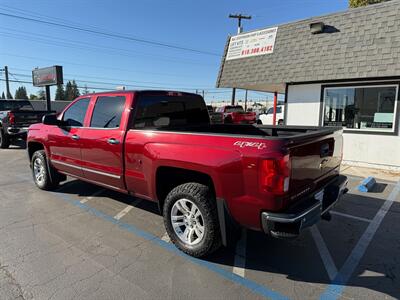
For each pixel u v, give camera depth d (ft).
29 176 24.56
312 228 14.55
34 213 16.08
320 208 10.61
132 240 13.03
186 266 11.05
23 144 46.80
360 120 28.45
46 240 12.92
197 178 11.69
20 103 49.06
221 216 10.36
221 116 69.72
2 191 20.13
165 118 15.34
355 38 26.66
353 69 26.14
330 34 28.19
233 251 12.24
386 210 16.83
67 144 17.13
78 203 17.71
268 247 12.66
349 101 28.81
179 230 11.96
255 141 9.43
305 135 10.18
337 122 29.81
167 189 13.05
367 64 25.52
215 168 10.17
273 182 9.00
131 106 13.78
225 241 10.48
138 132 12.98
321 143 11.46
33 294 9.29
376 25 25.77
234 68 35.19
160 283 9.96
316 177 11.28
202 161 10.50
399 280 10.37
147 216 15.75
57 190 20.35
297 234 9.26
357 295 9.53
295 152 9.55
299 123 31.99
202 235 11.17
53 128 18.35
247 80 33.58
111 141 14.11
